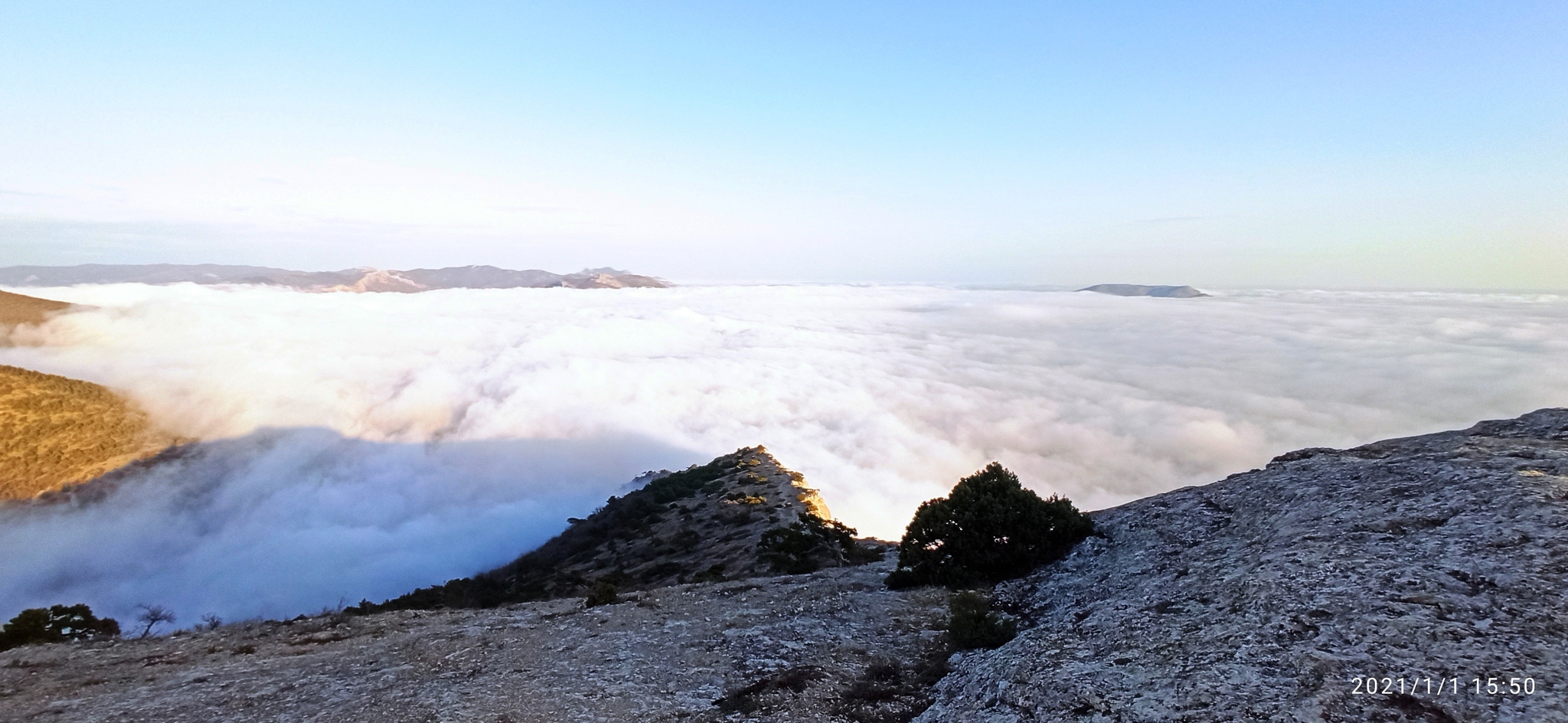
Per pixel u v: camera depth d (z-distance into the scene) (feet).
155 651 52.24
